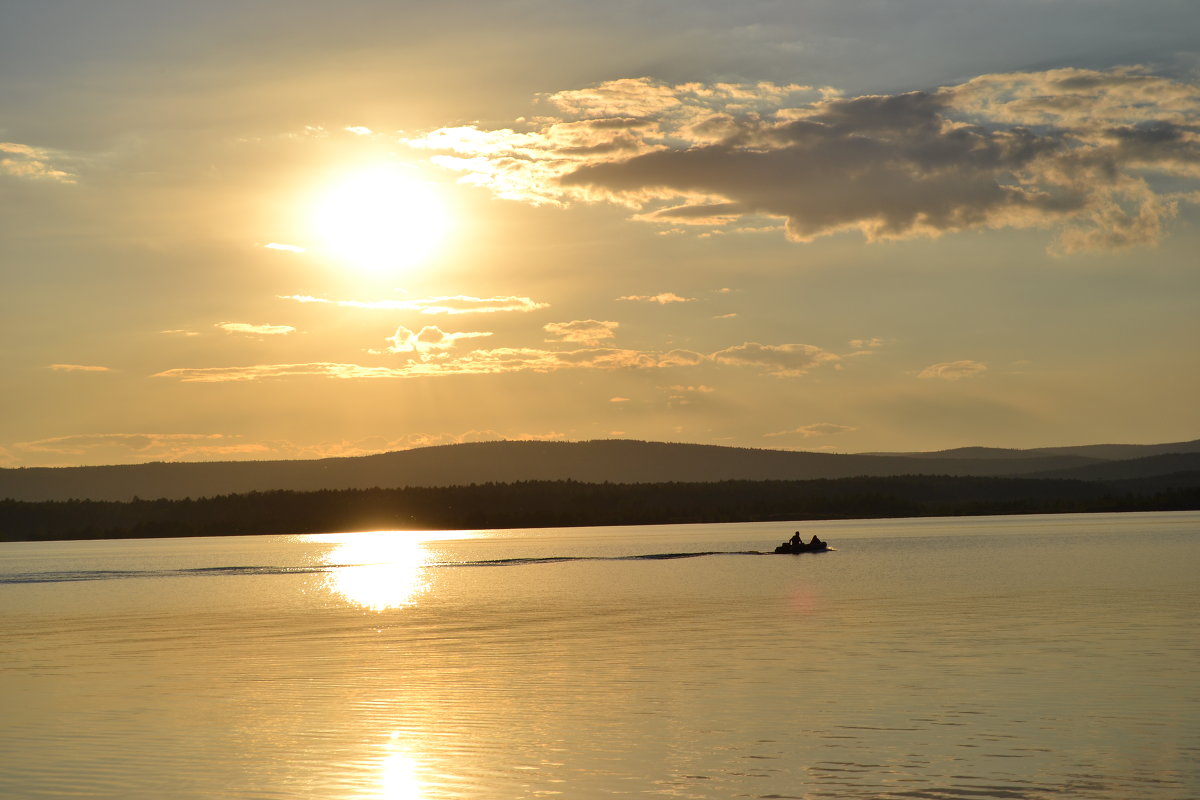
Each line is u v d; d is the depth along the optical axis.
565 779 26.83
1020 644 45.41
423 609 68.62
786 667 41.12
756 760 28.11
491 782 26.67
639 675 40.16
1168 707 32.84
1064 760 27.64
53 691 39.16
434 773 27.47
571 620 59.88
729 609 63.75
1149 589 68.81
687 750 29.12
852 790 25.73
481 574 102.81
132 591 88.56
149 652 49.34
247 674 42.09
